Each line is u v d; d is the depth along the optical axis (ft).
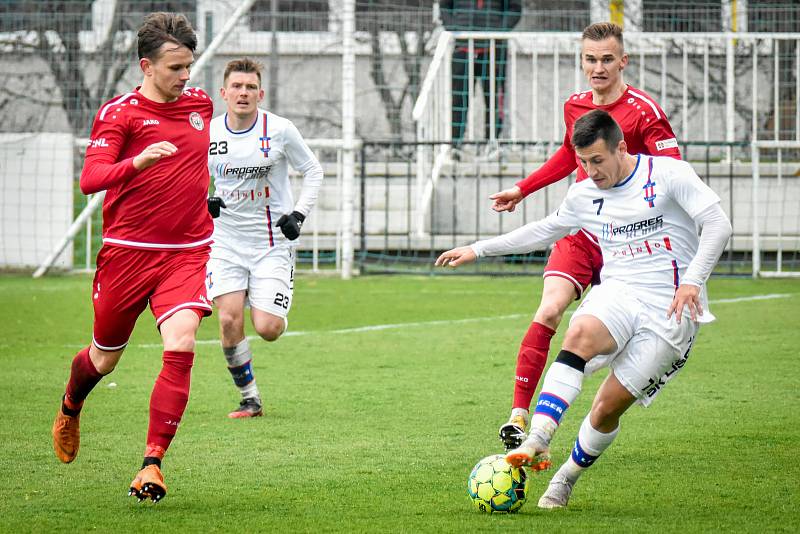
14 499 49.32
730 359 88.12
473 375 83.25
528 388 59.88
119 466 55.88
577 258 62.90
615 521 45.06
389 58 205.67
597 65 62.54
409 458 57.52
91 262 174.19
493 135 163.84
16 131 202.80
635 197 48.42
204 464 56.34
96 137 50.96
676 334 47.47
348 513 46.68
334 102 202.80
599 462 56.29
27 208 161.89
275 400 74.28
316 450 59.52
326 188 175.11
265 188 72.18
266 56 205.16
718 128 195.11
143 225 51.65
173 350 49.26
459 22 187.93
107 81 199.00
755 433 62.59
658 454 57.93
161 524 44.96
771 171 168.55
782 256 172.65
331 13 197.57
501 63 177.47
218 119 71.77
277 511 47.11
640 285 48.47
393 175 177.37
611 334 46.88
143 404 72.28
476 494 46.80
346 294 137.59
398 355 92.68
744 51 192.03
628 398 47.70
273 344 99.14
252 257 72.23
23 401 73.05
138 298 52.31
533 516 46.03
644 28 199.21
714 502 48.29
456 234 171.83
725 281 152.05
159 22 51.55
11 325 111.45
